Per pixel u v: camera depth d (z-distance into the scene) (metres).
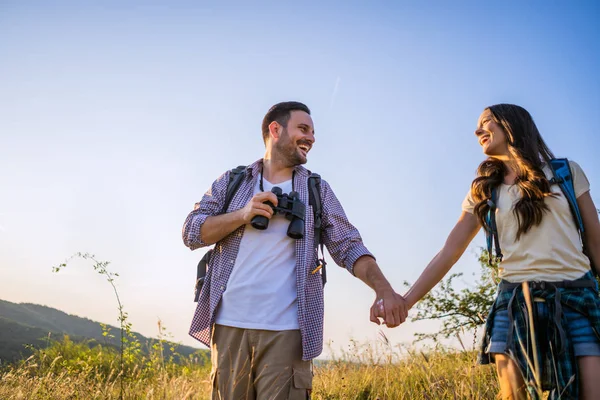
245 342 2.96
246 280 3.05
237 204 3.33
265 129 3.52
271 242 3.09
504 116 2.87
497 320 2.70
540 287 2.57
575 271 2.60
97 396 4.88
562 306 2.53
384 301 3.02
